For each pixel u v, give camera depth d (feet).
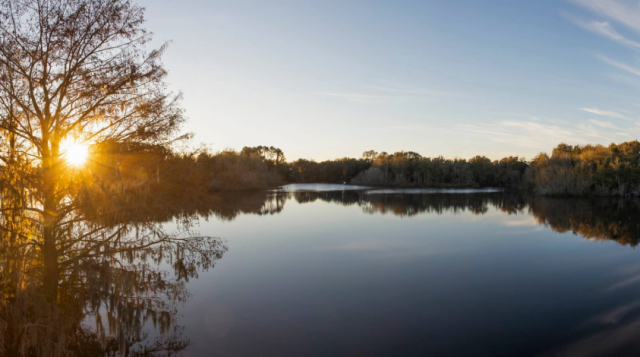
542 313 38.52
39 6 25.80
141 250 30.32
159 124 30.40
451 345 31.60
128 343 30.89
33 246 25.91
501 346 31.50
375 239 78.18
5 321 23.17
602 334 33.71
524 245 73.36
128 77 28.25
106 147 28.14
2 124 24.44
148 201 30.19
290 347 30.99
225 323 35.32
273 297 42.39
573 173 210.59
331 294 43.68
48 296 25.72
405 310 39.01
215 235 81.61
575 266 57.47
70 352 25.63
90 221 27.73
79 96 27.48
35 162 26.71
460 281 49.24
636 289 46.42
